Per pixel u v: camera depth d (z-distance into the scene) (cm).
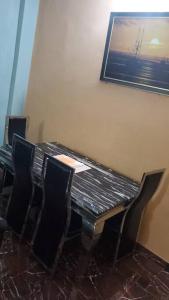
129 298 206
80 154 306
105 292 208
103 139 285
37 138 367
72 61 307
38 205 250
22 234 241
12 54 343
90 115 295
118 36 256
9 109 367
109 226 229
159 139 240
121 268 236
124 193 226
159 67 230
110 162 281
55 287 204
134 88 253
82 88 300
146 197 224
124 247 238
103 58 272
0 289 194
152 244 254
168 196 238
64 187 194
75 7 297
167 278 233
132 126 259
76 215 226
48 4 329
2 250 230
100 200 208
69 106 317
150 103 243
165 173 238
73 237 212
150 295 212
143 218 258
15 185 251
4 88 352
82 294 202
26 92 373
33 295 194
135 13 240
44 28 337
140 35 239
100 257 242
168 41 222
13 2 321
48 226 214
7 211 258
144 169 254
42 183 217
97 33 278
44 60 342
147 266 244
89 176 248
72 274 219
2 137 370
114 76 264
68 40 309
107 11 266
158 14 225
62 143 331
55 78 330
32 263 222
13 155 244
